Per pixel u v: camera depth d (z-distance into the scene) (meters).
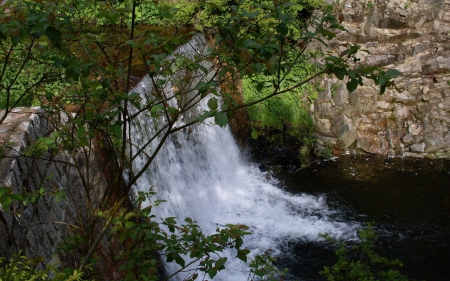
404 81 13.20
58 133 3.03
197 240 3.02
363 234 5.45
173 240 3.18
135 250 3.33
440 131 12.50
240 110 12.60
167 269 6.95
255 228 9.60
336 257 8.71
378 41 13.49
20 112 4.98
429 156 12.35
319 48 13.08
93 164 5.65
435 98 12.92
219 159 10.93
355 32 13.44
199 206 9.38
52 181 4.65
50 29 2.14
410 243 9.16
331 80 13.02
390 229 9.62
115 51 3.12
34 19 2.12
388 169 11.95
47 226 4.37
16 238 3.76
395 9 13.29
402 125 12.90
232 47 2.81
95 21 3.19
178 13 10.48
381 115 13.08
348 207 10.42
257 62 2.58
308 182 11.47
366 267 5.25
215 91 2.71
